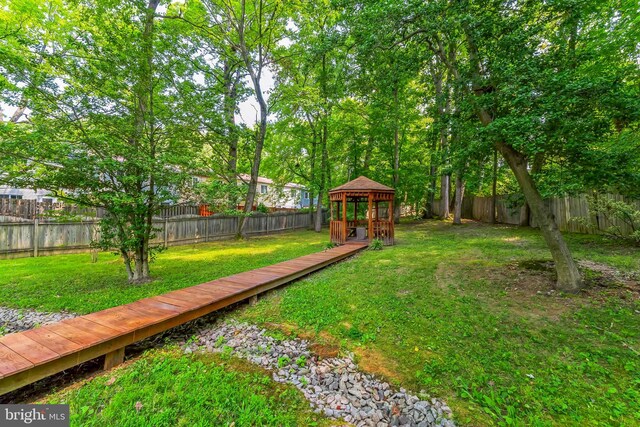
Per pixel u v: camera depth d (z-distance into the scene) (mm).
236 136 7500
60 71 4855
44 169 4727
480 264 6215
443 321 3668
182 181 5688
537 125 3775
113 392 2430
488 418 2162
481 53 4734
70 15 8906
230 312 4332
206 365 2877
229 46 12500
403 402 2367
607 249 6797
